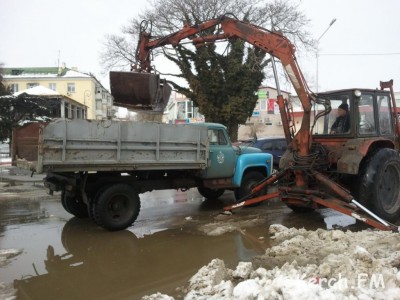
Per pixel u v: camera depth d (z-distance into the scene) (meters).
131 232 6.79
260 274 4.27
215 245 5.95
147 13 23.55
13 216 8.08
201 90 20.94
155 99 7.46
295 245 5.45
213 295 3.83
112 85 7.42
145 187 7.61
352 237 5.59
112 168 6.71
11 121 20.08
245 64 20.58
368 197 6.79
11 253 5.59
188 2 22.17
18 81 52.03
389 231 5.78
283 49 7.36
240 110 20.86
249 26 7.78
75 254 5.59
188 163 7.60
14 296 4.14
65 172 6.63
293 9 22.66
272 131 39.28
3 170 15.95
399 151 8.05
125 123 6.77
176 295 4.13
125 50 25.19
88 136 6.41
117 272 4.86
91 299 4.07
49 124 6.07
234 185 8.63
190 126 7.61
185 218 7.86
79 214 7.80
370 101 7.53
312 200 6.77
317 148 7.24
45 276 4.73
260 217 7.79
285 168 7.30
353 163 6.67
